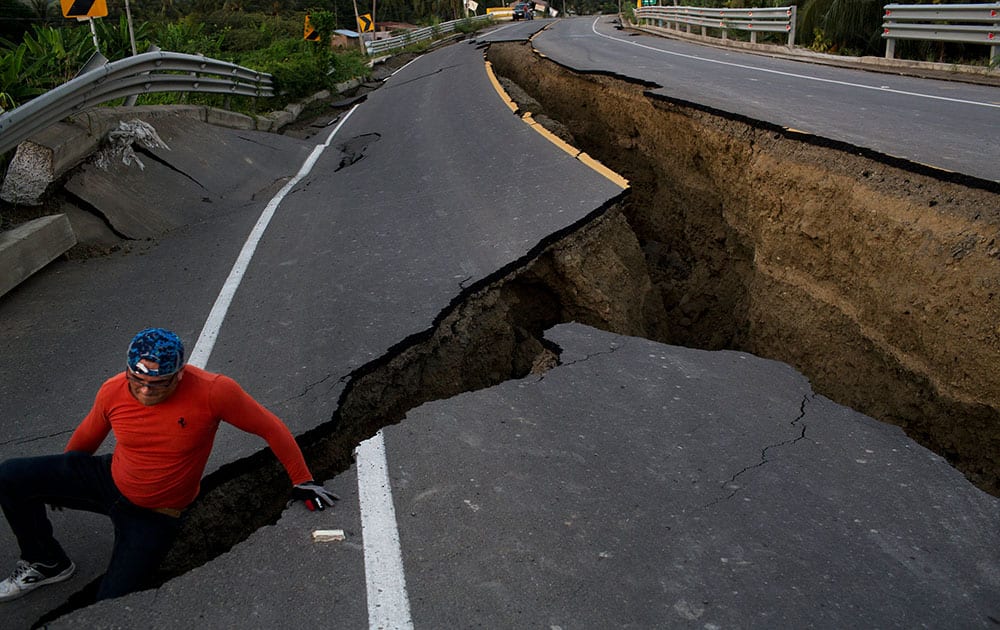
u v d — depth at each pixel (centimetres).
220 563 325
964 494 376
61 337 575
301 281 670
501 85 1744
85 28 1330
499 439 420
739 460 405
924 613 300
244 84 1619
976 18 1338
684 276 1023
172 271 713
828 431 437
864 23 1777
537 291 728
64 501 327
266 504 416
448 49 3319
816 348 707
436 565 321
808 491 378
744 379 506
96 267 728
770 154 825
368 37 3959
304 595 306
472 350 612
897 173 652
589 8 11925
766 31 2230
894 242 609
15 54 905
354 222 845
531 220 774
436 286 636
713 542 339
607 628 289
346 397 483
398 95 1991
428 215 843
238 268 713
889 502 370
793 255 764
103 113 959
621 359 529
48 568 328
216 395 323
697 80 1348
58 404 478
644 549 333
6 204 759
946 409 540
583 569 320
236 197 1017
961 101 1054
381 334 550
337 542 336
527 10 6019
